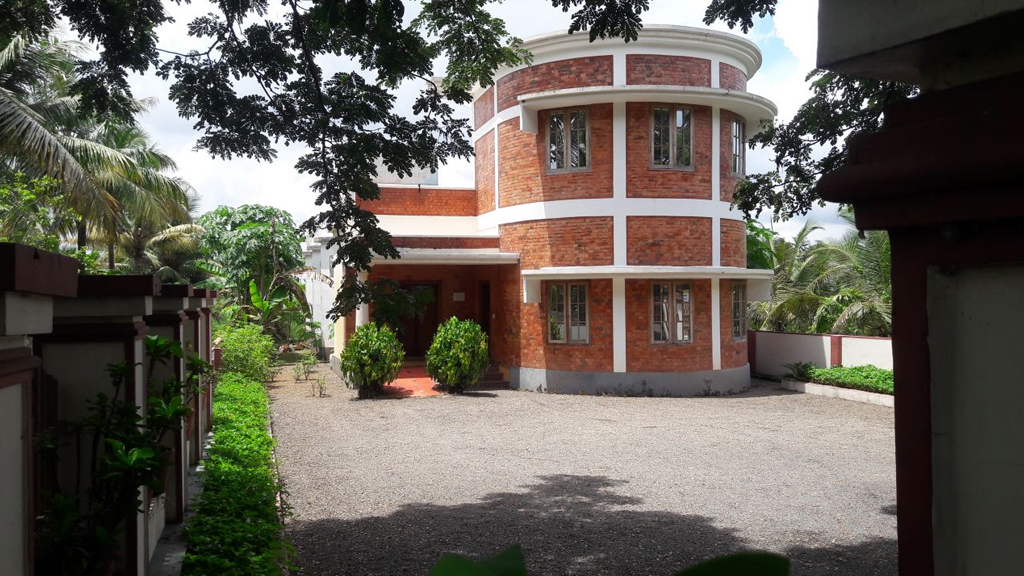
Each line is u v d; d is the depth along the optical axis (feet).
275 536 19.30
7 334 7.54
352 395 52.85
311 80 23.36
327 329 87.61
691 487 29.01
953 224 3.94
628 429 40.70
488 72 25.31
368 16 19.52
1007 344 3.79
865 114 20.57
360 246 23.77
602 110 52.44
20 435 8.12
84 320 14.48
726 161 54.70
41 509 13.10
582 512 25.61
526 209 55.36
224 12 22.52
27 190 41.55
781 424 42.11
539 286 54.29
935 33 3.74
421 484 29.50
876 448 35.88
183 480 21.97
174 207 80.12
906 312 4.29
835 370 54.08
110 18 21.42
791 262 74.38
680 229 52.90
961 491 4.01
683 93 50.49
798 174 22.79
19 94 51.93
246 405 39.45
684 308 53.47
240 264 82.17
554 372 54.03
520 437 38.63
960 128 3.88
